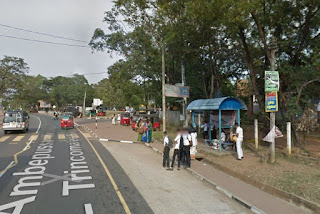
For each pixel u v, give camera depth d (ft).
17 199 20.17
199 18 39.88
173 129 70.23
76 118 159.53
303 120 41.29
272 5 40.88
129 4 68.23
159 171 30.83
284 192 20.81
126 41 75.00
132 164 34.27
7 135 66.90
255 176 25.82
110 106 220.43
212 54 59.77
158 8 59.82
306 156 32.65
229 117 44.27
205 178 26.91
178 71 74.59
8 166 31.19
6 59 157.48
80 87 247.50
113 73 81.05
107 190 22.81
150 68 76.18
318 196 19.47
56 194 21.44
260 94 47.80
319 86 43.09
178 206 19.47
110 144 52.80
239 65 67.26
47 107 300.81
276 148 40.34
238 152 33.88
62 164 32.63
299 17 40.27
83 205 19.16
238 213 18.30
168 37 51.83
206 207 19.36
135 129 79.97
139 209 18.69
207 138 53.06
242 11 32.68
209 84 72.59
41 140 56.75
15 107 263.08
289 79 39.81
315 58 33.96
